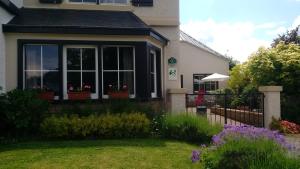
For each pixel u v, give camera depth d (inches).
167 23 500.4
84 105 403.2
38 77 408.2
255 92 510.6
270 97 447.8
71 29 405.1
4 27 389.1
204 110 510.6
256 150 213.3
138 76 428.1
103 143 324.2
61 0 468.8
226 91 666.2
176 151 294.2
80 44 414.3
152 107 417.1
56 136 345.7
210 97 694.5
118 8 484.1
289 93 515.8
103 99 415.2
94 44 417.7
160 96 483.5
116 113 382.9
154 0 499.2
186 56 994.1
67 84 415.8
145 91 428.1
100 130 353.7
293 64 520.4
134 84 430.6
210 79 900.0
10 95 341.7
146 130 362.9
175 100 441.7
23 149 295.4
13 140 332.5
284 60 535.8
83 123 351.9
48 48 410.0
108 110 380.2
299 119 484.4
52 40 406.0
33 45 406.9
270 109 447.2
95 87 422.0
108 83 427.5
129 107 391.5
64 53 413.7
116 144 319.6
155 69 484.1
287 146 220.8
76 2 477.1
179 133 352.8
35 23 404.8
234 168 207.8
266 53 553.3
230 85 692.7
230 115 576.7
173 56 503.8
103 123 355.9
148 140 345.1
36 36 402.0
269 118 447.2
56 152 283.3
